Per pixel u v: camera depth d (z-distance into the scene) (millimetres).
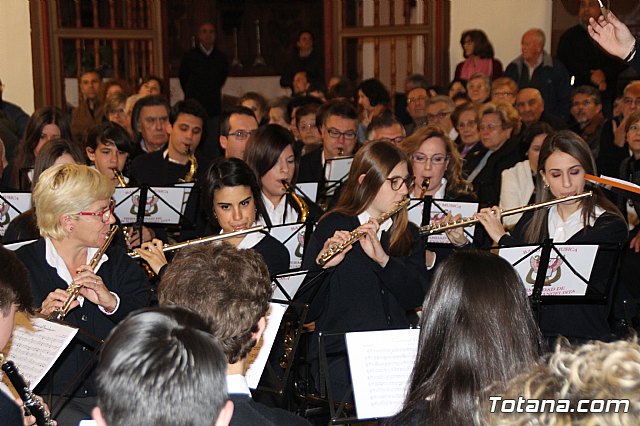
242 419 1847
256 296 1968
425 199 4305
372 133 5887
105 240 3172
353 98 8422
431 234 4141
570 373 1063
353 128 5820
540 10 9297
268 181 4367
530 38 8523
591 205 3846
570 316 3719
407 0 9766
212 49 10617
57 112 5676
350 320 3555
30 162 5633
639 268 4918
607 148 6152
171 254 4246
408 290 3529
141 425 1306
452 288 1957
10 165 6148
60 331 2682
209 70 10586
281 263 3660
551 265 3533
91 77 8469
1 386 1976
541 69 8555
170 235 5711
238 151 5660
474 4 9469
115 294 3096
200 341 1366
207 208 3730
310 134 6598
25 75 9758
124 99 7559
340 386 3455
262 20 12523
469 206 4289
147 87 8391
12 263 2201
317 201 5000
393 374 2734
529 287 3539
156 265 3385
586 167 3838
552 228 3965
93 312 3115
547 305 3727
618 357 1041
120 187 4691
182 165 5758
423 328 1995
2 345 2180
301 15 12477
